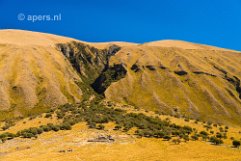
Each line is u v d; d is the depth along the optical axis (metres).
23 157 103.94
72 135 130.25
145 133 130.12
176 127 154.38
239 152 110.62
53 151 109.81
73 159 98.44
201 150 111.69
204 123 182.50
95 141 120.56
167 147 114.56
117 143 117.75
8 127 170.12
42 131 139.25
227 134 153.12
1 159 102.50
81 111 173.25
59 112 176.12
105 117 151.00
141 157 100.69
